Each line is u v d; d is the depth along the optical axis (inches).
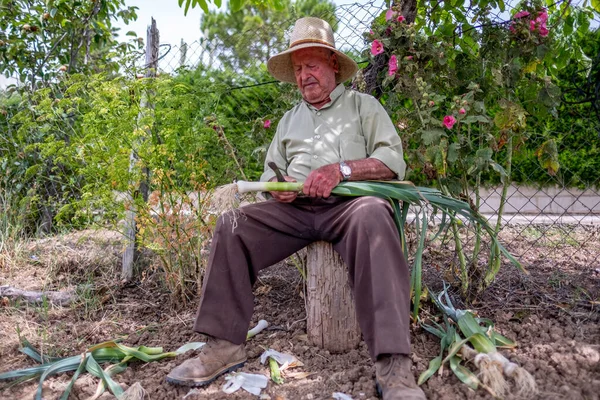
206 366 77.6
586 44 154.3
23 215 166.1
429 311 97.0
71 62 192.5
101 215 126.8
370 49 111.1
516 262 82.8
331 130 89.4
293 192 83.7
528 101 107.0
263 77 144.8
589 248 147.0
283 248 85.7
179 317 107.1
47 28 196.1
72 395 75.3
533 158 139.5
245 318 81.9
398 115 106.5
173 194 112.2
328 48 90.6
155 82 108.3
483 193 295.4
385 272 70.7
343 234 79.8
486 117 96.7
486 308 99.1
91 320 108.7
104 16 200.4
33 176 177.2
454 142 99.3
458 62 110.9
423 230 82.2
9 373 78.7
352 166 82.1
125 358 83.8
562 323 90.3
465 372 71.6
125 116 104.3
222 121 119.5
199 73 137.3
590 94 126.3
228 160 119.0
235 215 82.4
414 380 68.6
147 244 109.7
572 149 206.5
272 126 120.7
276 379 76.9
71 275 135.0
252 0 148.9
